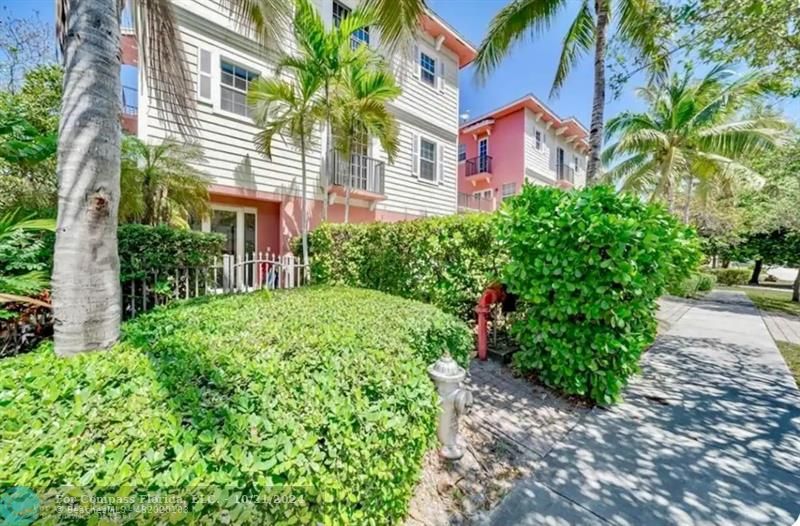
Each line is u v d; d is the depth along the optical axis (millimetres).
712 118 10547
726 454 2564
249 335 2150
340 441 1346
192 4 6883
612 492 2156
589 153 6422
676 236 3459
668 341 6023
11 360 1776
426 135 11734
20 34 6484
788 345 5840
